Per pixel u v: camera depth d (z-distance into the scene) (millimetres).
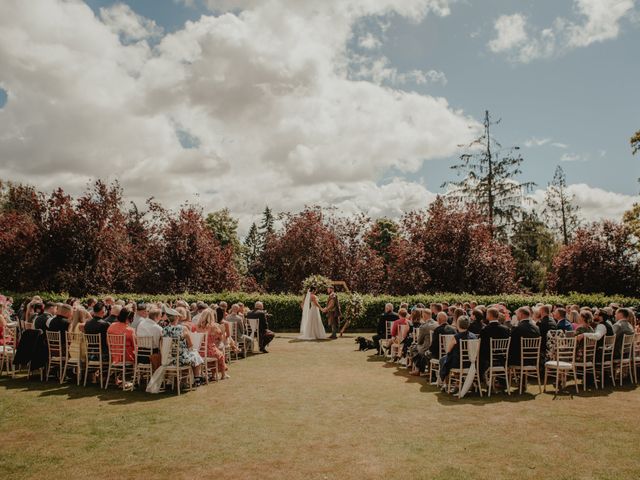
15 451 5652
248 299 19703
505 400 7980
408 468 5113
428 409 7414
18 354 9391
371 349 13953
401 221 26047
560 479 4824
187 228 25828
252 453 5570
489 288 24109
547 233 33656
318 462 5297
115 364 8812
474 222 24797
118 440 6020
